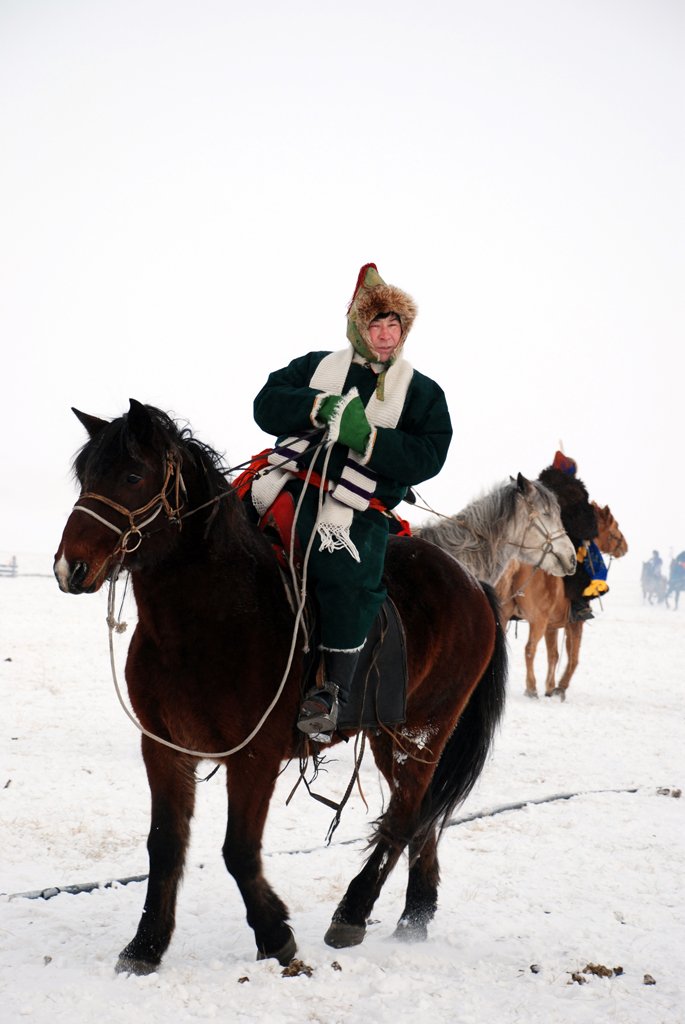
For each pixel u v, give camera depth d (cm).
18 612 2034
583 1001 471
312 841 739
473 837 768
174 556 465
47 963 475
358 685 521
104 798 818
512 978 498
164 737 474
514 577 1441
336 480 515
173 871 476
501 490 917
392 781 565
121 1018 414
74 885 601
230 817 475
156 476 453
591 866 701
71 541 439
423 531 899
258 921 478
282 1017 426
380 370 542
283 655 482
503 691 614
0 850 673
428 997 459
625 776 1009
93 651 1595
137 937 473
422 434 540
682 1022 452
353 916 521
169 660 465
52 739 1012
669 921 596
